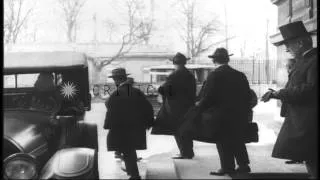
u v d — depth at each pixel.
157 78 18.36
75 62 6.30
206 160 7.57
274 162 7.38
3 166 4.87
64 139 6.11
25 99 6.39
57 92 6.49
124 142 6.33
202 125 6.25
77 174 5.00
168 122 7.68
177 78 7.62
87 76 7.13
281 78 11.16
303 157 4.95
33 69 6.17
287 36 5.26
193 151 8.11
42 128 6.05
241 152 6.21
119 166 8.20
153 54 35.22
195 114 6.34
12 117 6.07
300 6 9.69
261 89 28.80
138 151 9.77
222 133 6.05
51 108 6.43
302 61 5.15
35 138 5.76
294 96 4.91
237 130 6.06
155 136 12.37
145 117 6.46
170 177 6.76
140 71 35.41
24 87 6.41
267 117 16.06
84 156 5.27
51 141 6.13
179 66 7.75
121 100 6.36
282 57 11.04
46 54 6.53
